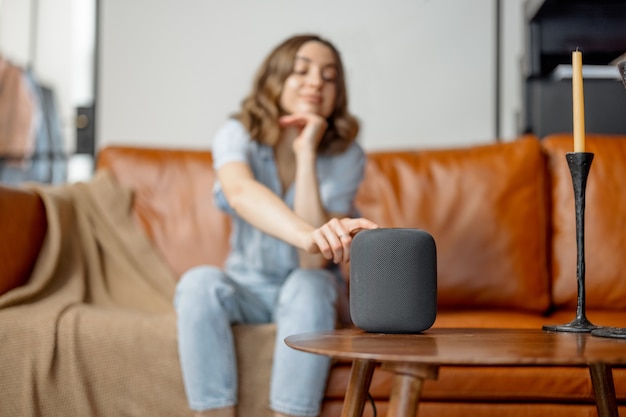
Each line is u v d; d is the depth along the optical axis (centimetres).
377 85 298
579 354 69
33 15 321
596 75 248
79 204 190
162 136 309
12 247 163
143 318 144
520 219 188
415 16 298
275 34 304
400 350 75
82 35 318
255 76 168
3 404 138
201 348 133
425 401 139
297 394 130
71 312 144
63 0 319
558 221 192
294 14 303
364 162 173
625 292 184
